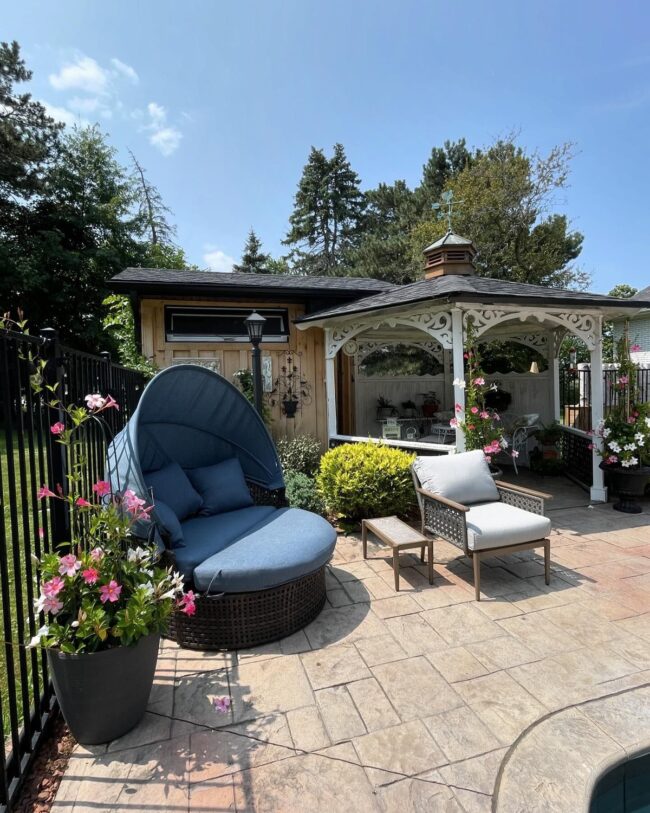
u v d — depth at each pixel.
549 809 1.81
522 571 4.08
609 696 2.46
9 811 1.82
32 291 15.05
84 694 2.09
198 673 2.74
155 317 7.38
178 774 2.01
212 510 3.96
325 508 5.45
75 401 2.88
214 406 4.23
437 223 17.55
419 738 2.20
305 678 2.67
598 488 6.20
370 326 6.47
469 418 5.48
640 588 3.70
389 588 3.81
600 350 6.23
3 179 14.91
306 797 1.89
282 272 33.00
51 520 2.57
